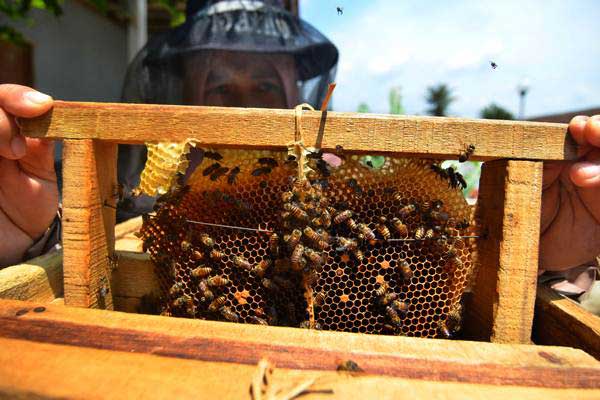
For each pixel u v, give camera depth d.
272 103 0.60
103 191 0.21
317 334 0.15
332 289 0.20
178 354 0.13
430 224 0.20
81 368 0.12
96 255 0.20
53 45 1.11
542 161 0.19
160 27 1.49
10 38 0.93
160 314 0.22
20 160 0.22
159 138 0.19
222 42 0.53
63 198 0.19
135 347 0.13
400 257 0.21
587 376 0.13
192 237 0.21
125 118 0.19
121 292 0.23
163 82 0.58
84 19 1.21
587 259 0.24
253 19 0.57
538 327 0.23
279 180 0.21
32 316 0.15
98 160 0.20
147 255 0.24
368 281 0.21
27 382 0.11
